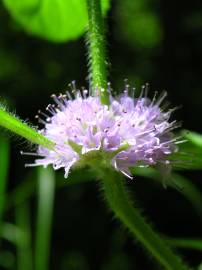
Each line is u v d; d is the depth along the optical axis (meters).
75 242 0.22
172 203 0.23
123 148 0.06
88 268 0.22
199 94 0.25
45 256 0.11
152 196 0.23
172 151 0.06
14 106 0.26
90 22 0.06
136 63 0.27
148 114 0.06
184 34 0.27
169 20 0.27
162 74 0.26
